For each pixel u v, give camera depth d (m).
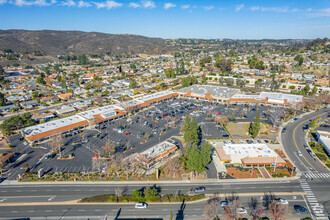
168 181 92.12
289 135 136.25
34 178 91.88
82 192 84.56
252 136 132.12
